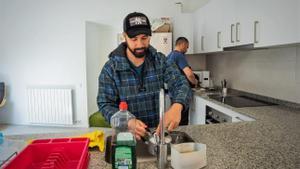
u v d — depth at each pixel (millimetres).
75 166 872
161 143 896
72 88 4336
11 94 4484
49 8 4230
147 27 1235
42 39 4312
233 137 1248
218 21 2836
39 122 4340
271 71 2451
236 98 2783
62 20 4234
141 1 4184
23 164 849
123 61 1357
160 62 1446
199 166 882
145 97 1416
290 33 1624
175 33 3873
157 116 1451
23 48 4371
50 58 4340
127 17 1264
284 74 2254
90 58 4414
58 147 937
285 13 1668
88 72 4371
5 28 4344
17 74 4438
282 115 1870
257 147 1106
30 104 4312
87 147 954
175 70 1494
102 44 4355
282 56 2270
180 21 3857
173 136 1158
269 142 1175
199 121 3131
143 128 1063
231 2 2477
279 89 2342
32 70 4402
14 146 989
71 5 4195
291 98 2186
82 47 4258
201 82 3793
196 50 3721
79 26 4223
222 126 1461
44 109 4277
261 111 2045
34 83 4430
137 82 1398
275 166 912
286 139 1222
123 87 1387
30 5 4254
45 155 930
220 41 2795
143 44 1263
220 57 3713
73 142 956
